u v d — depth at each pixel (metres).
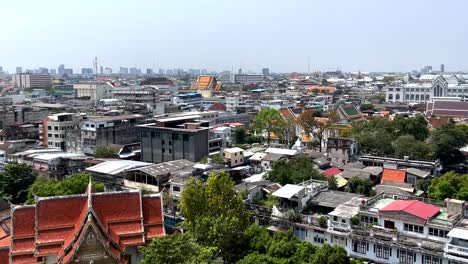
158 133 151.75
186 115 189.75
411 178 116.56
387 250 76.94
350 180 109.38
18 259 63.22
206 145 149.50
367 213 82.44
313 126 170.00
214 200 80.06
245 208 89.88
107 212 67.06
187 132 144.75
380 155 142.00
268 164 137.12
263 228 83.81
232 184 84.31
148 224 68.56
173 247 57.06
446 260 70.81
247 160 144.00
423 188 110.69
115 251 63.81
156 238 59.81
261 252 75.06
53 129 178.62
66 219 66.19
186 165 126.94
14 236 64.00
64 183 96.81
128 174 120.50
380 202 90.25
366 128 161.75
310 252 71.06
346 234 80.44
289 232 78.69
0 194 111.81
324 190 101.06
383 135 145.12
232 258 74.81
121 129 174.50
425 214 77.06
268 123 179.62
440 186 99.56
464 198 93.56
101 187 98.06
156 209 70.06
